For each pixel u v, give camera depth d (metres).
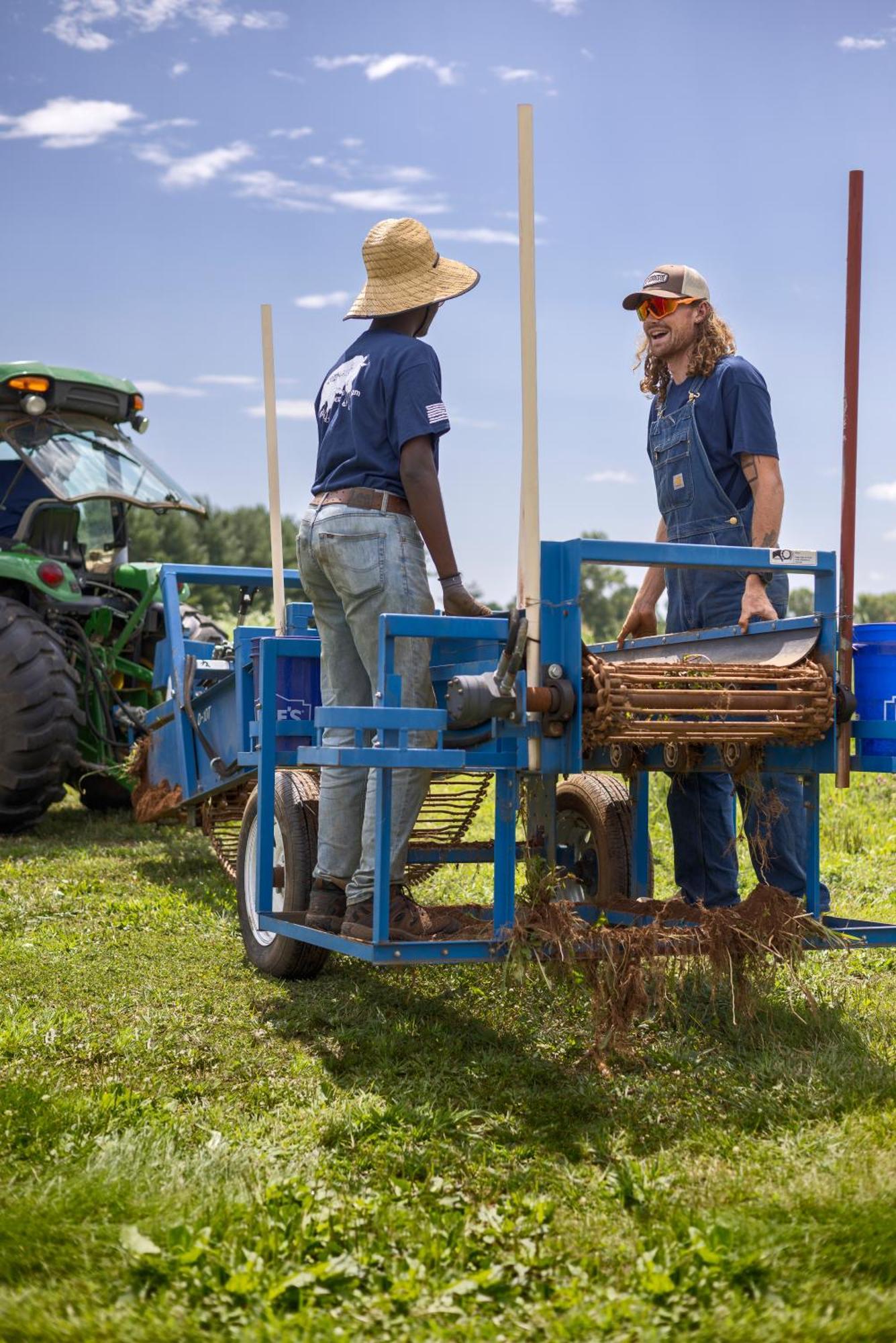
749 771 3.62
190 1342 1.95
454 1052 3.53
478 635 3.24
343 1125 2.88
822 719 3.30
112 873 6.44
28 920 5.25
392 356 3.60
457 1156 2.73
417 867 5.11
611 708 3.10
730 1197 2.48
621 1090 3.18
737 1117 2.97
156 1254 2.18
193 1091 3.20
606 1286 2.15
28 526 7.96
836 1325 1.97
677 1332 1.98
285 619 4.96
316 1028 3.79
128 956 4.68
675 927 3.39
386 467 3.62
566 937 3.15
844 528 3.36
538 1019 3.85
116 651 8.35
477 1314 2.07
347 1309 2.06
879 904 5.57
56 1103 2.95
